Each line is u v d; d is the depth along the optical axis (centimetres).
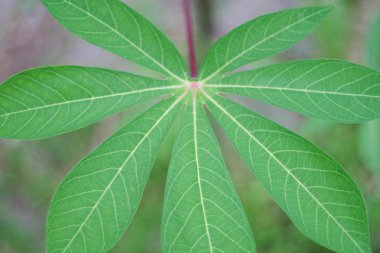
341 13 89
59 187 53
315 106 54
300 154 54
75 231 53
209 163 55
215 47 56
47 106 54
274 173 54
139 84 56
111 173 54
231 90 56
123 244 94
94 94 55
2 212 101
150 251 93
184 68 57
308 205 53
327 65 54
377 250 85
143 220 94
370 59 72
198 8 93
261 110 102
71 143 102
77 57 106
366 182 89
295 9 55
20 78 54
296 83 55
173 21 100
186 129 56
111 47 55
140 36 56
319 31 90
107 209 53
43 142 102
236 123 56
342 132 89
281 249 88
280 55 97
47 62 106
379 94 53
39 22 107
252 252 53
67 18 54
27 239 101
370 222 86
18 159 103
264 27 55
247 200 91
